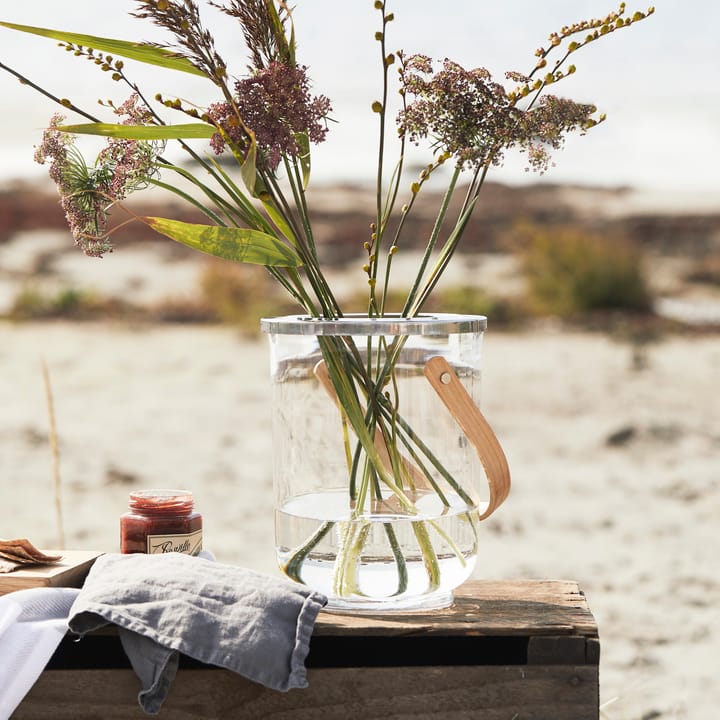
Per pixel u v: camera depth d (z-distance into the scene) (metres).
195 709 1.27
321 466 1.35
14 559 1.44
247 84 1.30
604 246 12.62
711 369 8.82
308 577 1.36
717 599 3.58
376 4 1.31
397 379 1.35
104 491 5.20
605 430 6.61
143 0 1.25
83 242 1.37
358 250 15.12
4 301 12.74
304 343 1.36
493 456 1.36
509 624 1.29
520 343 10.30
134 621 1.25
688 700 2.68
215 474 5.56
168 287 13.47
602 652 3.06
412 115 1.33
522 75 1.35
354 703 1.27
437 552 1.35
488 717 1.27
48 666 1.42
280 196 1.38
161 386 8.20
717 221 15.91
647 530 4.52
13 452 6.03
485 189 17.55
